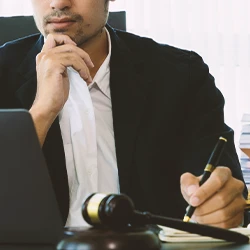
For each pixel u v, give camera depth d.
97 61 2.09
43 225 1.08
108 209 1.00
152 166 2.00
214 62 3.62
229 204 1.53
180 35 3.61
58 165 1.90
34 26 2.35
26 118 1.06
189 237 1.25
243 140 2.14
